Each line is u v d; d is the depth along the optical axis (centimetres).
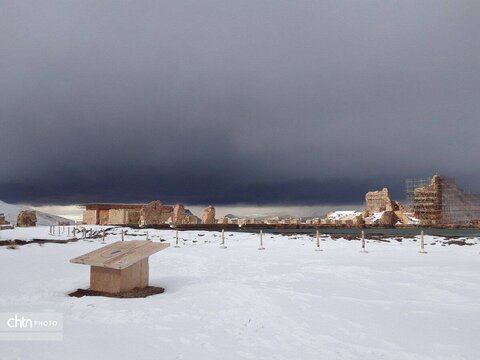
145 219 8200
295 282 1375
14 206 11644
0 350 618
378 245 3234
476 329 801
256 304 1009
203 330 792
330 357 642
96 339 693
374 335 761
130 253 1323
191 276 1598
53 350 620
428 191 12344
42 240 3609
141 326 813
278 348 685
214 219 9256
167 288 1345
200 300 1075
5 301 1095
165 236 4353
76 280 1473
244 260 2123
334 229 9994
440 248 2944
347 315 906
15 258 2236
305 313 926
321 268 1733
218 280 1463
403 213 12088
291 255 2398
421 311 947
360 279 1432
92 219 8781
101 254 1356
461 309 971
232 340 727
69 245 3231
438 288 1251
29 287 1341
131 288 1301
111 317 892
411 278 1455
